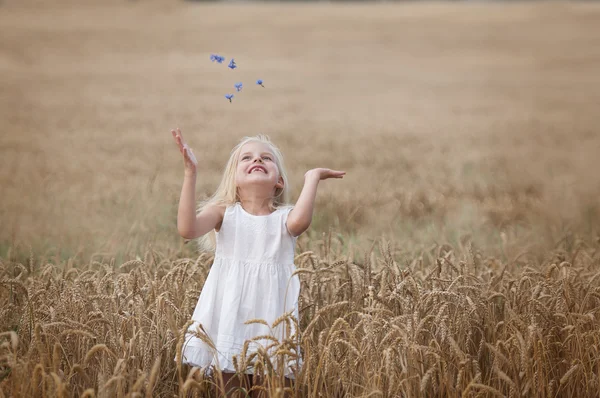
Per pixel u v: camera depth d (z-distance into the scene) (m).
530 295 4.01
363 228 7.62
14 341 2.97
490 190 11.81
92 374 3.56
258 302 3.75
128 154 15.67
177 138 3.61
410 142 18.97
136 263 4.14
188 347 3.64
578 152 18.33
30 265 4.51
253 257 3.80
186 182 3.65
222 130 20.64
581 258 5.48
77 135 19.23
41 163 14.12
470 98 31.23
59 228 7.41
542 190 12.08
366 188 10.95
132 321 3.65
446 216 8.88
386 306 3.62
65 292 3.88
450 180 12.72
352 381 3.43
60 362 3.40
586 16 58.06
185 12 58.69
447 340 3.57
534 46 47.50
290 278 3.58
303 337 3.33
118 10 57.59
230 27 52.69
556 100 30.80
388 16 59.72
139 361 3.58
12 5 57.78
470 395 3.40
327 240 4.90
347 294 4.13
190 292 3.98
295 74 37.91
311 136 19.48
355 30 53.34
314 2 68.12
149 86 32.19
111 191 9.73
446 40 49.88
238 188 4.07
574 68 40.53
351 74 38.62
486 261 5.61
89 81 33.00
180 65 39.12
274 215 3.89
